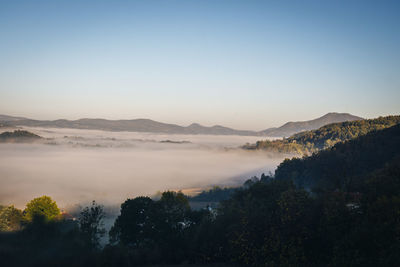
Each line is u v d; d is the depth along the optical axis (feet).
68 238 52.39
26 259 44.70
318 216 53.42
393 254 38.55
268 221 53.72
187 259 54.44
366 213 49.62
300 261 45.57
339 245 43.83
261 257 49.24
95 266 47.70
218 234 55.31
